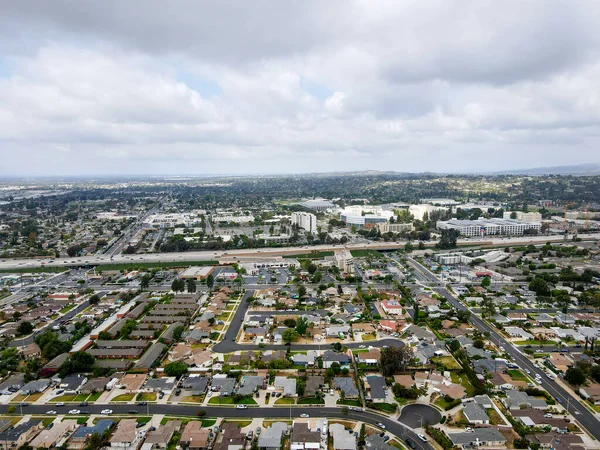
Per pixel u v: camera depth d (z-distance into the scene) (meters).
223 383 165.25
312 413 148.38
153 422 142.62
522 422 140.88
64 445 130.62
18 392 161.25
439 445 131.50
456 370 177.25
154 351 191.50
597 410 148.38
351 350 198.38
